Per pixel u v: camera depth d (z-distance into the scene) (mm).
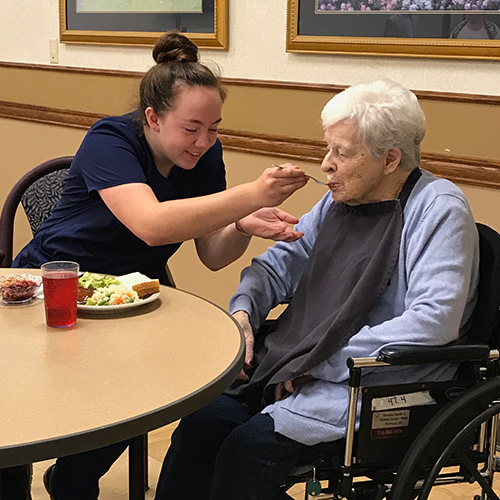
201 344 1399
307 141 2881
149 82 1833
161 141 1853
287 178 1687
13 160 4059
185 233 1717
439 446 1544
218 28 3051
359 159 1649
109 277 1672
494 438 1650
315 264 1811
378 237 1707
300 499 2275
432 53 2521
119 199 1780
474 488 2316
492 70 2430
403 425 1598
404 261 1648
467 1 2422
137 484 1653
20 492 1556
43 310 1557
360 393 1592
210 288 3312
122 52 3443
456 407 1522
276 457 1596
